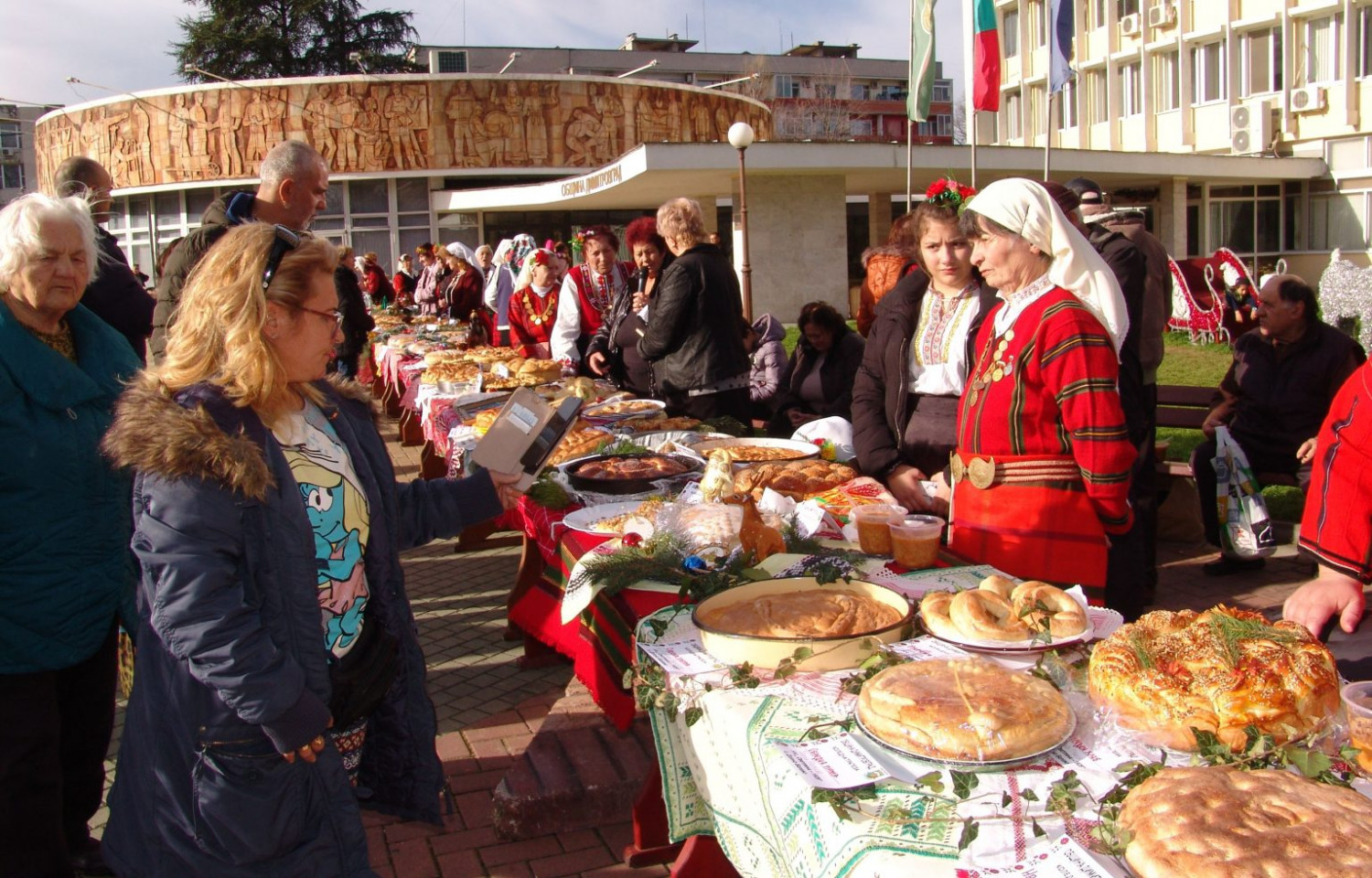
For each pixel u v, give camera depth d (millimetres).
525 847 2914
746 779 1559
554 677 4184
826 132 55031
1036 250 2471
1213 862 1039
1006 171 20766
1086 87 29703
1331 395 4969
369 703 2018
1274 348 5082
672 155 18406
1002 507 2504
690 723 1751
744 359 5281
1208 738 1342
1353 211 24922
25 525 2350
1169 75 27625
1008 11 31859
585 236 6832
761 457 3539
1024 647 1720
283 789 1829
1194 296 15883
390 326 13164
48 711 2441
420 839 2980
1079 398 2357
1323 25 24844
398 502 2234
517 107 29359
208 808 1800
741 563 2260
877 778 1347
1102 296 2430
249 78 44156
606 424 4500
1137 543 2750
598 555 2471
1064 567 2438
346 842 1917
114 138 30625
